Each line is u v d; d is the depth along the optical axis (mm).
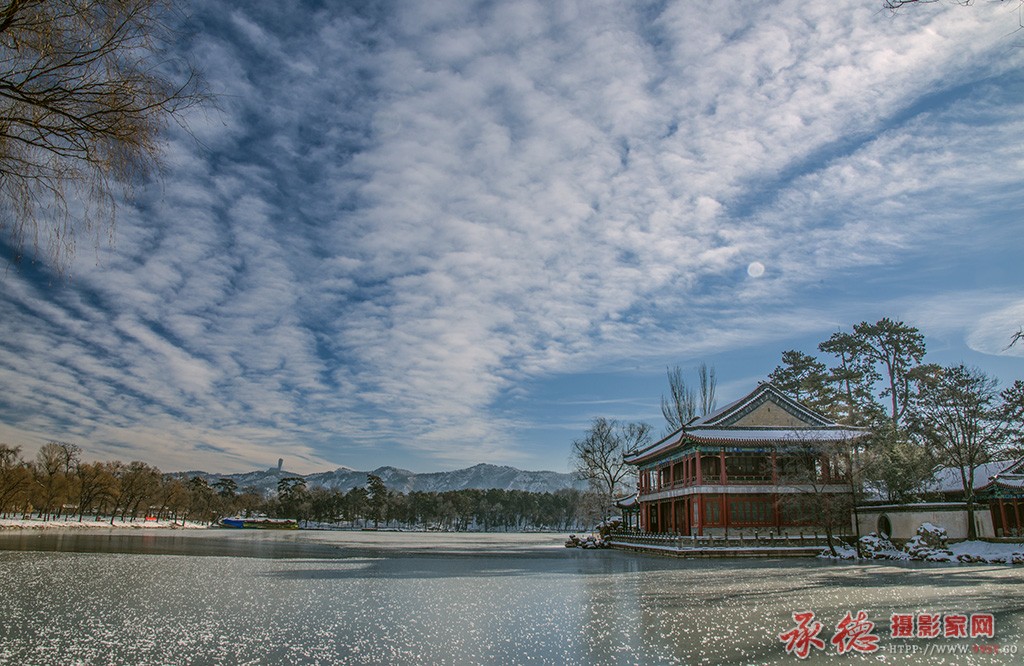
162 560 49281
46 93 8125
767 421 67750
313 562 52562
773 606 26094
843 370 88312
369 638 19703
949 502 60562
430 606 26844
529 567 49125
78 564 43250
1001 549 52281
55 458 121125
